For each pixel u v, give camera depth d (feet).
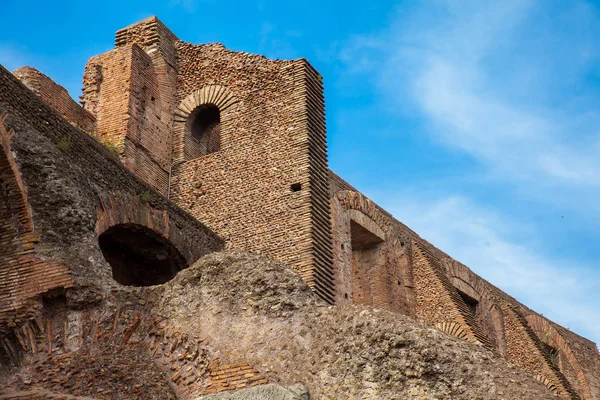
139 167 84.17
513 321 117.50
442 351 43.70
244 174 83.97
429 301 102.32
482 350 44.80
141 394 47.39
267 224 80.12
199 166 86.94
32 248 53.21
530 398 41.75
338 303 84.02
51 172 56.13
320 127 86.02
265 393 45.29
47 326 50.75
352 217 94.02
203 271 51.67
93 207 59.82
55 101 82.33
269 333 47.98
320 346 46.34
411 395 42.86
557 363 129.29
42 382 47.96
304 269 76.23
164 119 89.86
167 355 49.44
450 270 112.57
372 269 99.45
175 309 51.01
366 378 44.06
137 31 93.66
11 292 51.90
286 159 82.58
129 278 70.44
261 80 88.38
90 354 49.32
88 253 54.44
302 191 80.18
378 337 44.73
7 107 55.93
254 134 85.66
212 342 48.73
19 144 55.57
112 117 85.40
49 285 51.70
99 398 46.80
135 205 65.21
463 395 42.37
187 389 47.75
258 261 51.34
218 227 82.28
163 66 92.02
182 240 70.44
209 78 91.71
